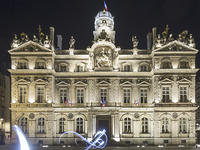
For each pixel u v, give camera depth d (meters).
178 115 90.69
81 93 94.12
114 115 90.38
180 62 92.94
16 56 93.19
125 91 93.75
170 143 89.81
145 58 95.44
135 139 91.25
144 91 93.88
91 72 92.94
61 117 93.12
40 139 90.44
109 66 93.50
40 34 94.62
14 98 91.50
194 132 90.12
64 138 91.88
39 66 93.12
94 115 90.62
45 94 91.75
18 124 91.06
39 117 91.44
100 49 94.06
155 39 93.94
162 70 91.62
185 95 91.94
